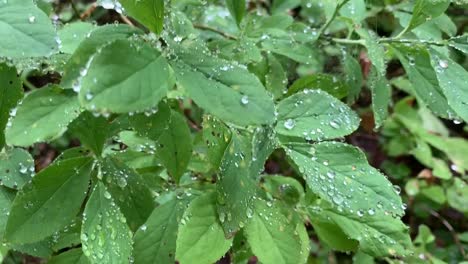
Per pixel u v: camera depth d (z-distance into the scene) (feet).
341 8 1.30
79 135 0.89
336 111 0.97
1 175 0.94
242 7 1.19
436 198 1.93
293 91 1.18
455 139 2.05
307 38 1.30
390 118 2.05
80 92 0.67
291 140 0.97
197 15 1.36
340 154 0.92
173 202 0.98
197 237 0.89
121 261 0.85
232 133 0.91
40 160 1.65
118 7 0.97
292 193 1.09
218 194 0.90
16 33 0.79
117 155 1.02
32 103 0.82
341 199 0.88
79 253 0.99
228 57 1.14
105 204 0.88
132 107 0.69
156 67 0.72
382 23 1.49
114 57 0.69
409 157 2.16
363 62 1.48
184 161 0.98
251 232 0.93
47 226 0.87
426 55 1.08
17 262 1.38
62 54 0.94
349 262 1.78
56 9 1.49
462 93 0.97
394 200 0.88
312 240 1.80
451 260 1.82
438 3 1.05
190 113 1.55
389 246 1.03
